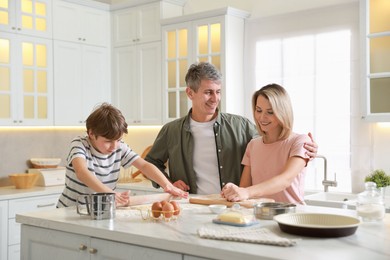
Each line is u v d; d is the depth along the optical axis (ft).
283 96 7.60
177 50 14.56
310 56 13.12
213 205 6.66
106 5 16.29
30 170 15.16
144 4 15.48
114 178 8.00
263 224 5.73
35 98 14.51
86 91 15.88
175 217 6.08
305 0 13.10
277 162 7.72
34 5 14.48
